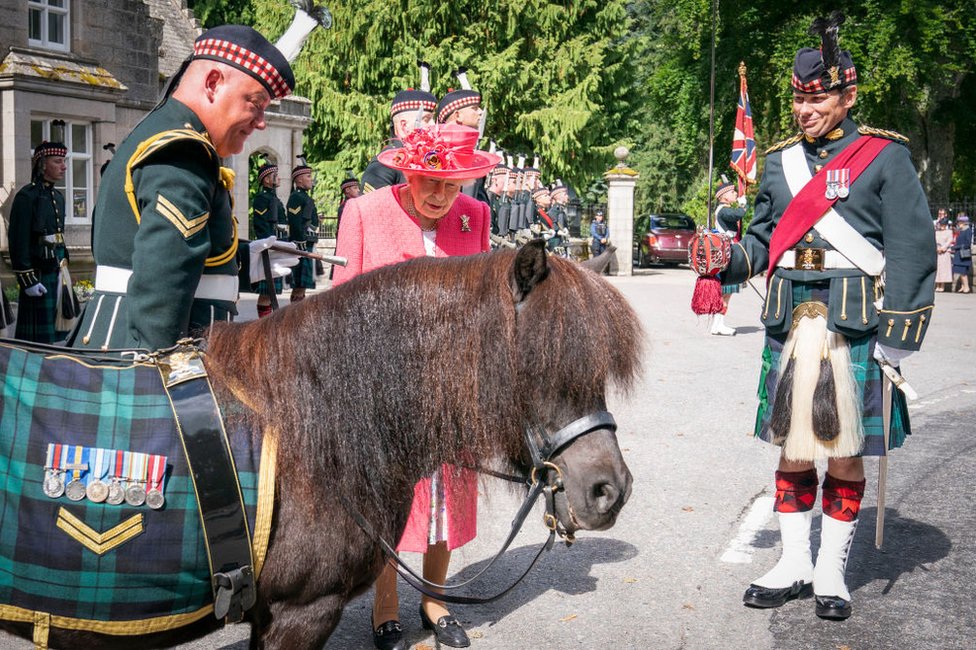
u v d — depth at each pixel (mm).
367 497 2250
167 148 2434
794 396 3812
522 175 17328
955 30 24812
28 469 2094
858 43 24516
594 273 2273
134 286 2365
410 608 4020
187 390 2191
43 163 9094
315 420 2217
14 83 11969
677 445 6738
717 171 31609
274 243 2992
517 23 26578
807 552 4141
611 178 25812
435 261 2328
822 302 3846
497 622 3857
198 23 23750
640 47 28922
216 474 2117
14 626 2143
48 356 2246
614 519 2125
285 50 2889
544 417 2131
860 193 3754
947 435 7172
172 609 2135
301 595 2232
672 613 3980
